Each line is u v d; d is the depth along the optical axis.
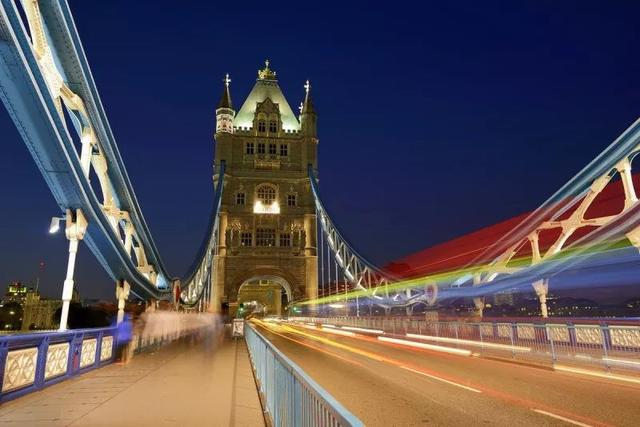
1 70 11.32
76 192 15.05
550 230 34.59
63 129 13.74
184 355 19.78
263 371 10.04
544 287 31.62
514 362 17.53
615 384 12.27
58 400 9.58
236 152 96.25
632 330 13.72
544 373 14.46
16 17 10.63
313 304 87.06
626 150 24.36
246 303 133.50
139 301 29.50
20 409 8.71
